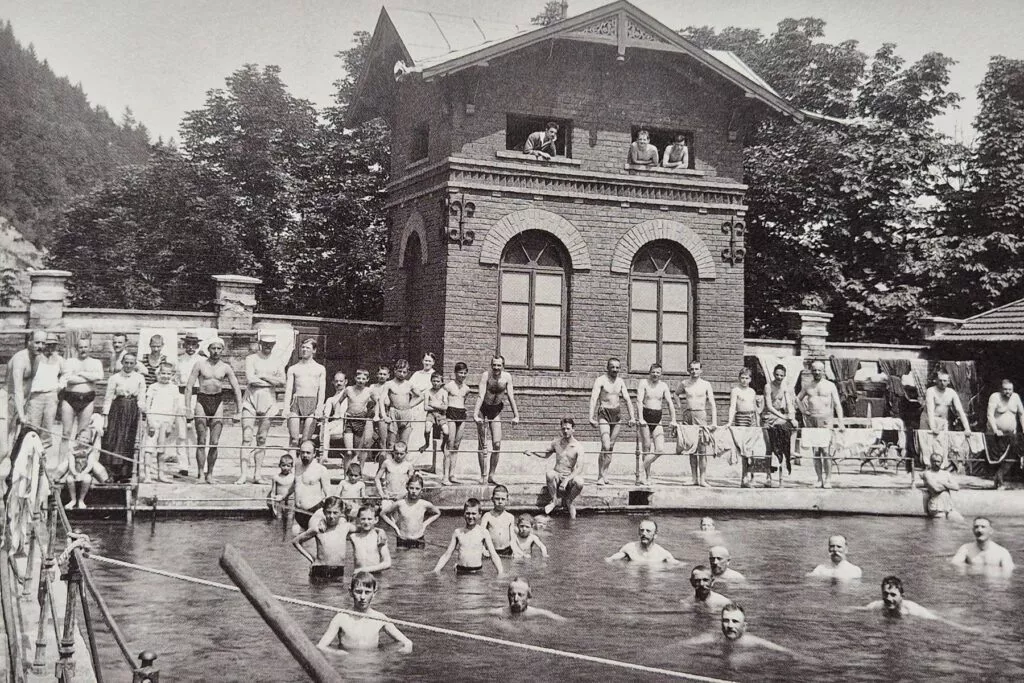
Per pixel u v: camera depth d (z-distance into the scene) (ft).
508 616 32.27
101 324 65.67
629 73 66.44
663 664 27.91
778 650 29.43
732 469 62.08
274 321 68.39
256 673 25.76
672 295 67.51
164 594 33.04
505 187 63.46
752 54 97.19
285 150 102.83
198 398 48.44
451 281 62.54
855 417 71.61
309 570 36.73
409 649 28.66
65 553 19.81
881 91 94.73
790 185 92.53
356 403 50.01
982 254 88.43
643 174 66.33
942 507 53.26
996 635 31.30
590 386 64.69
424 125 68.59
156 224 103.50
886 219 91.91
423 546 42.55
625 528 47.62
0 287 118.73
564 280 65.21
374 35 71.67
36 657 20.86
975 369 72.43
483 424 51.01
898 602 33.60
